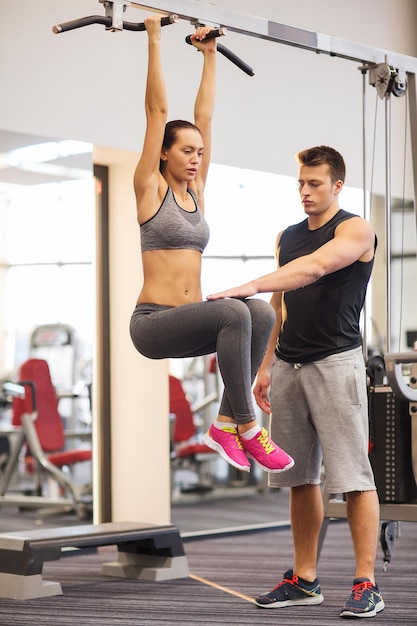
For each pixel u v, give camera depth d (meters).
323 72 8.16
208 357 7.25
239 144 7.45
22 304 6.24
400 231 8.84
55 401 6.39
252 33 4.30
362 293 4.39
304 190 4.38
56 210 6.39
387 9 8.98
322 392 4.34
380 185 8.66
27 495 6.27
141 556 5.60
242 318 3.55
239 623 4.19
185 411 7.09
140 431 7.06
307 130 7.98
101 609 4.60
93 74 6.59
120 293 7.14
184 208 3.80
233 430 3.77
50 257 6.36
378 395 4.90
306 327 4.39
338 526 7.83
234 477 7.34
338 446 4.30
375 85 4.82
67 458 6.42
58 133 6.39
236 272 7.35
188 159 3.77
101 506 7.08
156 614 4.45
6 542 5.07
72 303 6.46
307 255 4.17
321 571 5.59
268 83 7.70
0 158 6.13
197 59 7.19
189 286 3.77
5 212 6.16
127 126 6.76
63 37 6.44
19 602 4.82
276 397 4.51
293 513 4.60
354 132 8.41
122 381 7.14
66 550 6.46
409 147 8.97
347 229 4.25
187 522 7.03
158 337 3.65
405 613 4.36
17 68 6.21
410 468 4.88
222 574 5.57
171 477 6.97
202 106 4.02
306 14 8.15
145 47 6.89
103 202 7.19
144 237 3.76
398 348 8.19
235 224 7.38
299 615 4.36
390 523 5.06
